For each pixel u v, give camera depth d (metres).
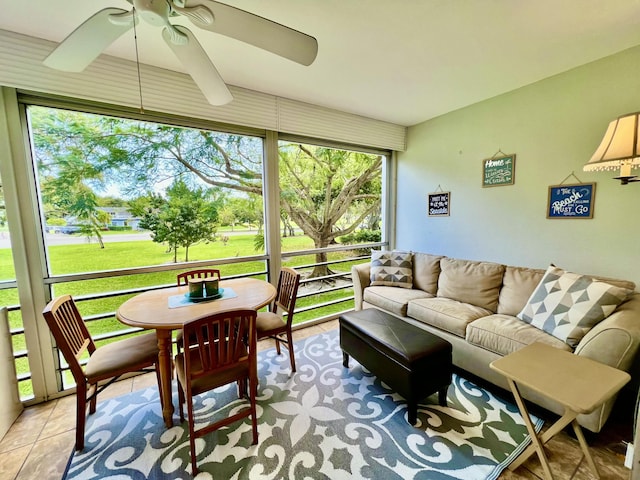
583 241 2.20
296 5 1.45
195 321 1.28
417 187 3.53
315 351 2.50
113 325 2.40
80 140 2.12
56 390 1.94
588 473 1.26
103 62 1.88
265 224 2.84
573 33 1.71
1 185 1.73
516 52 1.92
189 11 1.04
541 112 2.37
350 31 1.67
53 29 1.61
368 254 4.07
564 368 1.24
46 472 1.35
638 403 1.02
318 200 3.79
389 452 1.41
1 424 1.58
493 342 1.81
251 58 1.96
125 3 1.41
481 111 2.79
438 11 1.50
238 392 1.91
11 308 1.77
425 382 1.61
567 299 1.73
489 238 2.82
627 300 1.64
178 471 1.33
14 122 1.74
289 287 2.23
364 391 1.92
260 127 2.55
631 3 1.45
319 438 1.50
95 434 1.58
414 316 2.38
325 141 3.18
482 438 1.49
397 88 2.48
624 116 1.47
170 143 2.55
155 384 2.09
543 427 1.54
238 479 1.28
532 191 2.47
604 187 2.07
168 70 2.11
